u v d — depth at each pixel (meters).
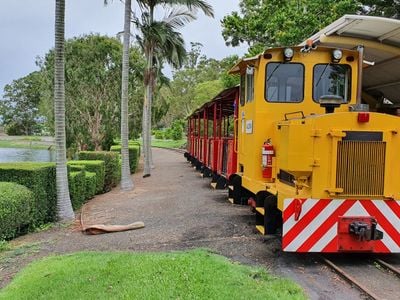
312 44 6.95
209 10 18.72
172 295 4.45
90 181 13.02
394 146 5.78
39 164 9.77
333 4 15.17
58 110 9.66
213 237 7.50
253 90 7.64
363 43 8.13
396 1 15.35
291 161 5.78
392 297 4.70
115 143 31.14
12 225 7.81
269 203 6.80
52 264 5.81
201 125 23.03
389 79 9.88
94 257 6.08
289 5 17.56
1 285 5.38
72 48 25.17
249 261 6.11
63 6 9.52
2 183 8.57
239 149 9.08
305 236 5.81
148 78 21.30
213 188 14.56
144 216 9.83
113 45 25.75
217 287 4.68
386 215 5.82
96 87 25.44
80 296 4.50
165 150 45.78
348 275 5.37
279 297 4.55
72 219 9.85
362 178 5.77
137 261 5.66
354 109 5.99
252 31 20.44
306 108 7.27
